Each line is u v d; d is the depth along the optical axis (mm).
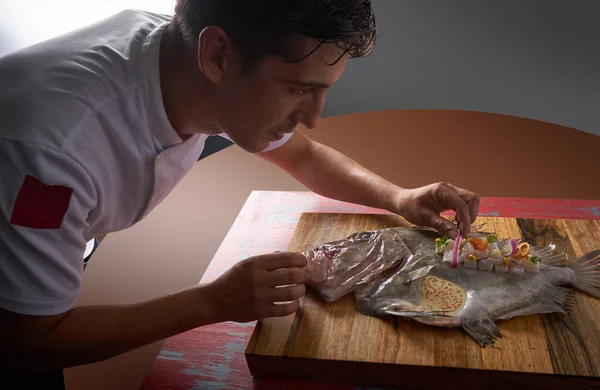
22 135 1144
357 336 1400
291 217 2018
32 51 1275
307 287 1595
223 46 1129
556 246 1711
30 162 1142
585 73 3705
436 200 1726
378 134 2467
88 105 1225
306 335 1409
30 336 1223
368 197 1889
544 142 2373
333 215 1938
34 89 1190
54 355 1249
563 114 3879
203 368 1414
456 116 2568
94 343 1259
